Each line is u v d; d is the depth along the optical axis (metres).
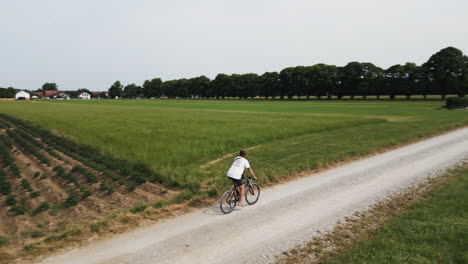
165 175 12.73
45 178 13.30
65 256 6.57
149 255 6.56
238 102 124.25
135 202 10.38
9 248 7.14
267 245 7.04
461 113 45.16
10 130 29.20
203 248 6.88
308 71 126.00
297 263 6.25
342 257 6.37
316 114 50.38
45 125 32.09
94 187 12.04
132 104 107.19
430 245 6.83
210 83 179.25
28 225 8.68
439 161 15.29
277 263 6.25
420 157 16.45
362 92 111.38
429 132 24.80
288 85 135.75
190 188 11.45
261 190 11.40
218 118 41.53
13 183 12.91
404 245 6.82
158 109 69.88
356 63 112.62
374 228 7.95
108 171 14.19
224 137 22.92
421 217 8.38
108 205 10.13
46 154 18.39
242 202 9.95
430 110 55.81
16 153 18.75
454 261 6.19
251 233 7.68
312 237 7.45
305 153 17.78
